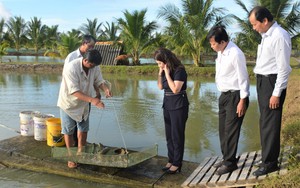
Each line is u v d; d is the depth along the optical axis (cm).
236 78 391
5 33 4628
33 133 598
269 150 377
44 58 3641
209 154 570
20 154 520
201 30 2108
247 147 608
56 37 4719
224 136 422
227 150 409
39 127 568
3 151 537
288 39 348
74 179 461
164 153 570
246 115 867
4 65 2228
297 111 724
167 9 2155
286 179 357
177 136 433
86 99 443
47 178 466
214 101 1083
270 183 360
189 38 2156
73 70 443
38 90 1283
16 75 1889
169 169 447
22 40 4731
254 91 1312
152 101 1070
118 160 445
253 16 360
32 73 2028
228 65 391
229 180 388
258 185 369
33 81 1600
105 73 2108
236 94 393
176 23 2167
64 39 2672
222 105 417
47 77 1800
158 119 817
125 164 438
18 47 4694
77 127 491
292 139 543
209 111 921
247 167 416
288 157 416
